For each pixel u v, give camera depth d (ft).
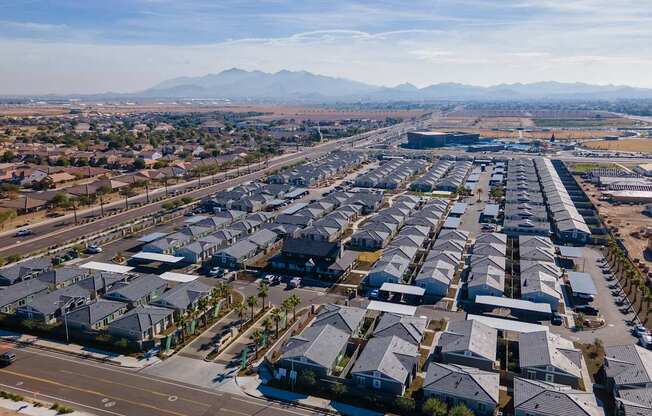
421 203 634.84
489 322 305.32
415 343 282.36
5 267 396.98
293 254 416.67
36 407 230.48
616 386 239.30
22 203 581.94
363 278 392.68
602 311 338.95
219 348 286.25
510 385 252.83
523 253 430.61
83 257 437.17
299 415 230.68
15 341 294.05
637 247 468.75
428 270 380.58
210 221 516.73
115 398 240.12
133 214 579.89
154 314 307.58
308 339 274.77
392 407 234.58
